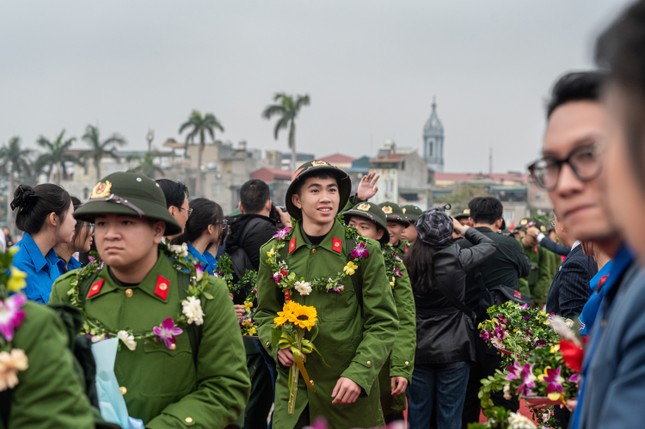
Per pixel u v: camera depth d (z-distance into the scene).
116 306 3.93
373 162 86.38
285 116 65.88
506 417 3.18
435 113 196.00
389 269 6.59
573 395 3.36
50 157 70.44
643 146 1.42
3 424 2.74
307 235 5.77
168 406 3.84
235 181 91.19
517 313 4.90
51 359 2.74
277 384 5.72
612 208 1.52
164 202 4.00
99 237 3.87
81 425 2.76
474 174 107.06
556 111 2.32
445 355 7.07
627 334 1.79
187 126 75.31
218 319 3.99
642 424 1.66
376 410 5.73
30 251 5.46
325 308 5.62
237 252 7.65
